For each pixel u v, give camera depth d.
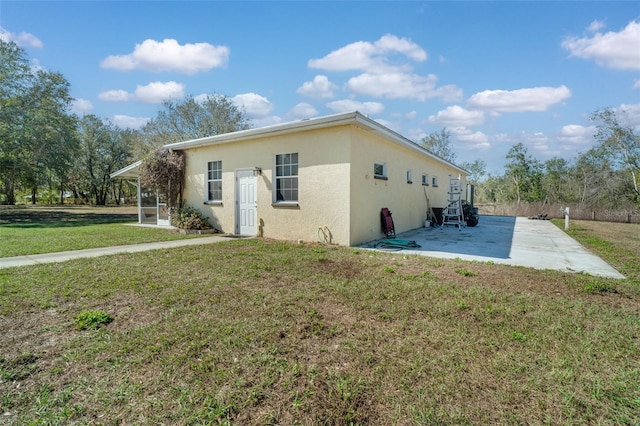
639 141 19.84
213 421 1.80
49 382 2.18
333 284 4.41
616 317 3.29
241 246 7.57
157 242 8.23
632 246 8.09
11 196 32.22
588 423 1.80
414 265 5.68
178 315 3.31
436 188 15.61
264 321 3.16
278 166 8.96
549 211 20.47
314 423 1.80
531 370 2.32
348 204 7.61
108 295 3.93
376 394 2.05
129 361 2.43
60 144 22.19
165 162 11.06
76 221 14.98
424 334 2.90
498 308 3.51
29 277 4.66
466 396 2.03
